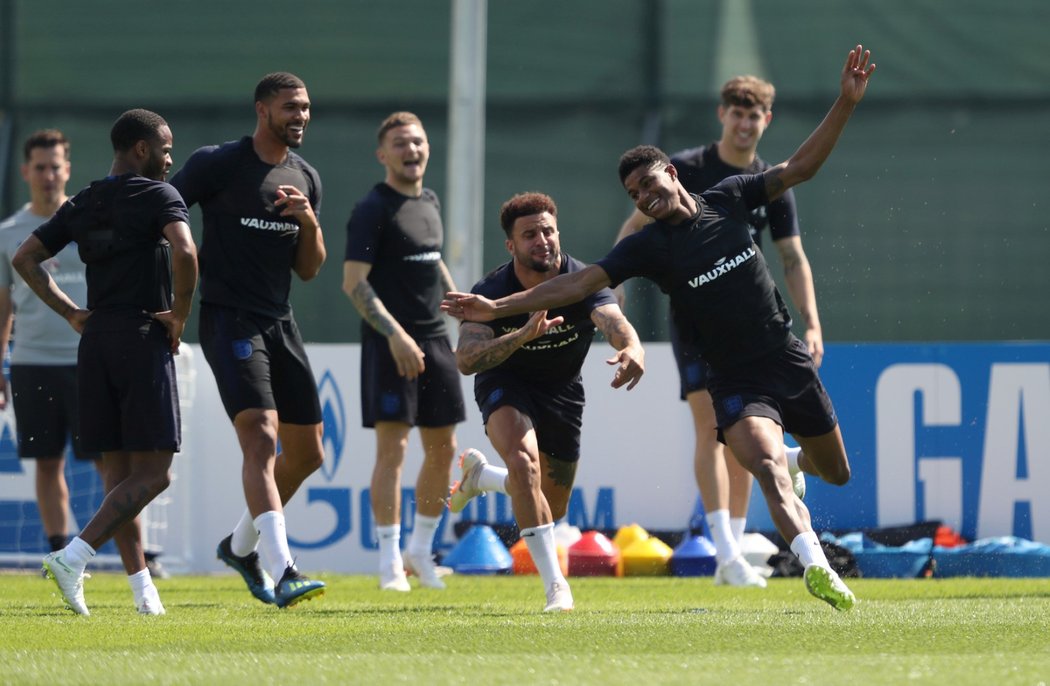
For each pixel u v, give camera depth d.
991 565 32.34
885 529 33.66
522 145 65.50
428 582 28.02
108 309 19.31
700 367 27.36
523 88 65.94
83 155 67.25
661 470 35.16
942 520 34.03
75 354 31.31
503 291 20.45
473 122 43.34
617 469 35.34
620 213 65.12
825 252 62.47
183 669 12.40
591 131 65.50
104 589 27.81
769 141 64.62
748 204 19.66
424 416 27.41
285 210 20.84
